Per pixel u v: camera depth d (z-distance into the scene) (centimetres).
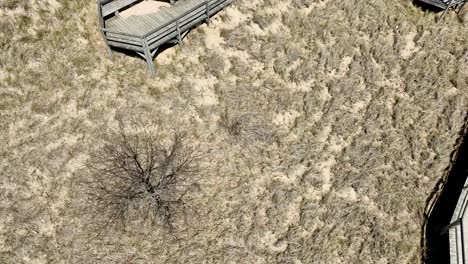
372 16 1766
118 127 1500
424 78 1691
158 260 1382
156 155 1472
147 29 1563
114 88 1538
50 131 1458
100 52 1561
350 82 1662
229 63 1641
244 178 1500
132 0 1599
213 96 1590
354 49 1719
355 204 1498
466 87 1691
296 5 1736
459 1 1725
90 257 1361
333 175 1535
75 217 1397
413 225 1484
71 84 1509
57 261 1352
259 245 1427
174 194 1439
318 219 1473
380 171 1544
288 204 1479
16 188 1400
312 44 1703
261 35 1691
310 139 1574
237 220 1448
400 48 1736
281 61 1652
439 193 1523
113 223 1392
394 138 1590
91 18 1576
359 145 1569
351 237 1449
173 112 1545
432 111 1644
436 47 1745
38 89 1488
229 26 1680
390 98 1661
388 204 1492
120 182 1423
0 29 1484
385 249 1434
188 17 1551
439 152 1574
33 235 1366
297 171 1529
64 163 1436
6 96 1462
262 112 1588
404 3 1783
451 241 1352
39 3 1525
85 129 1479
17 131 1446
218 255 1397
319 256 1418
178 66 1605
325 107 1622
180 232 1415
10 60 1481
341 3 1756
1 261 1332
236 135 1540
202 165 1492
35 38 1512
